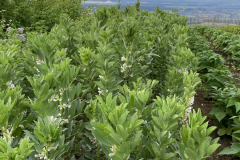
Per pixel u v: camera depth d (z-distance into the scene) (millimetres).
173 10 9211
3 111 1270
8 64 1918
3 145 974
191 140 1086
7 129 1390
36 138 1267
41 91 1413
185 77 2113
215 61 6410
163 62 3809
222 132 3637
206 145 1062
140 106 1459
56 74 1628
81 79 2717
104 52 2223
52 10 10961
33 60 2426
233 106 3592
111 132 1042
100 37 2957
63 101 1789
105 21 3617
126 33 2705
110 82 2154
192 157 1077
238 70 7871
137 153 1708
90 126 1558
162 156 1276
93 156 1964
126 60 2744
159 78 3738
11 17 8820
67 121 1797
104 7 3518
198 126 1098
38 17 10117
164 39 4453
